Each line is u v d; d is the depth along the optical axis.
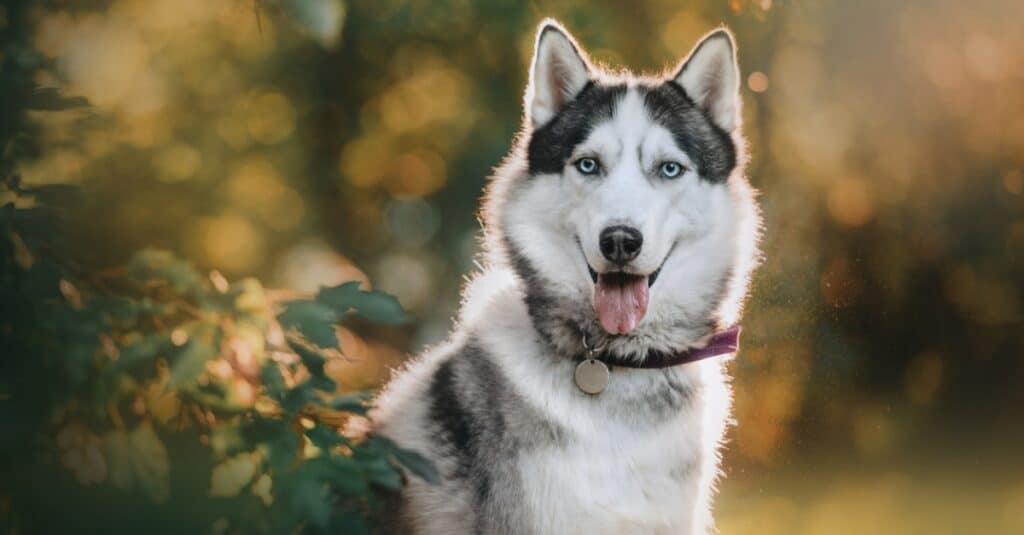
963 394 11.57
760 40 11.91
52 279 3.15
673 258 4.37
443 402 4.27
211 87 15.38
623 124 4.34
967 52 11.95
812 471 8.71
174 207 12.18
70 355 3.09
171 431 3.34
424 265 16.56
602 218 4.15
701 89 4.54
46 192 3.39
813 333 9.05
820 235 11.02
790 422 8.59
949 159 11.95
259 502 3.30
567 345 4.23
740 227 4.52
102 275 3.34
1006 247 11.83
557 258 4.34
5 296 3.12
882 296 11.41
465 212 15.25
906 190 11.79
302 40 15.10
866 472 9.31
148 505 3.18
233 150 15.50
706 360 4.46
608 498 4.01
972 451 10.74
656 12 14.09
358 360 3.56
